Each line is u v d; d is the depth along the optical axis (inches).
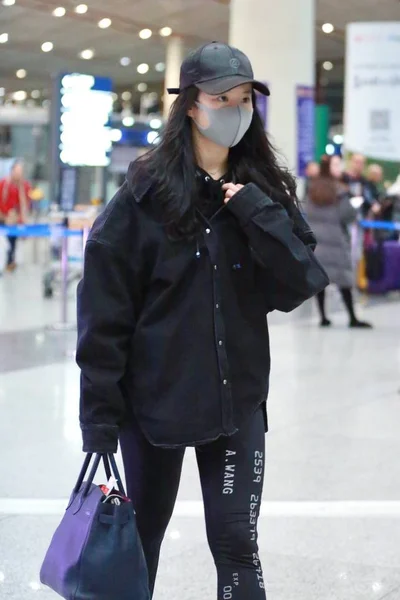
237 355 105.3
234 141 104.3
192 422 103.3
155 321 104.3
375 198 592.4
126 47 1229.7
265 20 602.2
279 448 233.6
